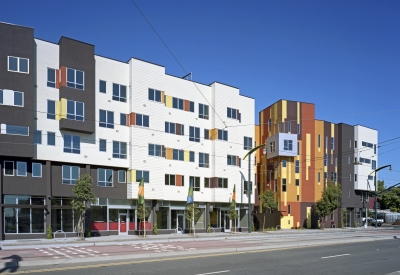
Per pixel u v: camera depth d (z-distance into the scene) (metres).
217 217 45.97
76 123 34.56
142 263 16.53
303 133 56.59
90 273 13.77
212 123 45.66
